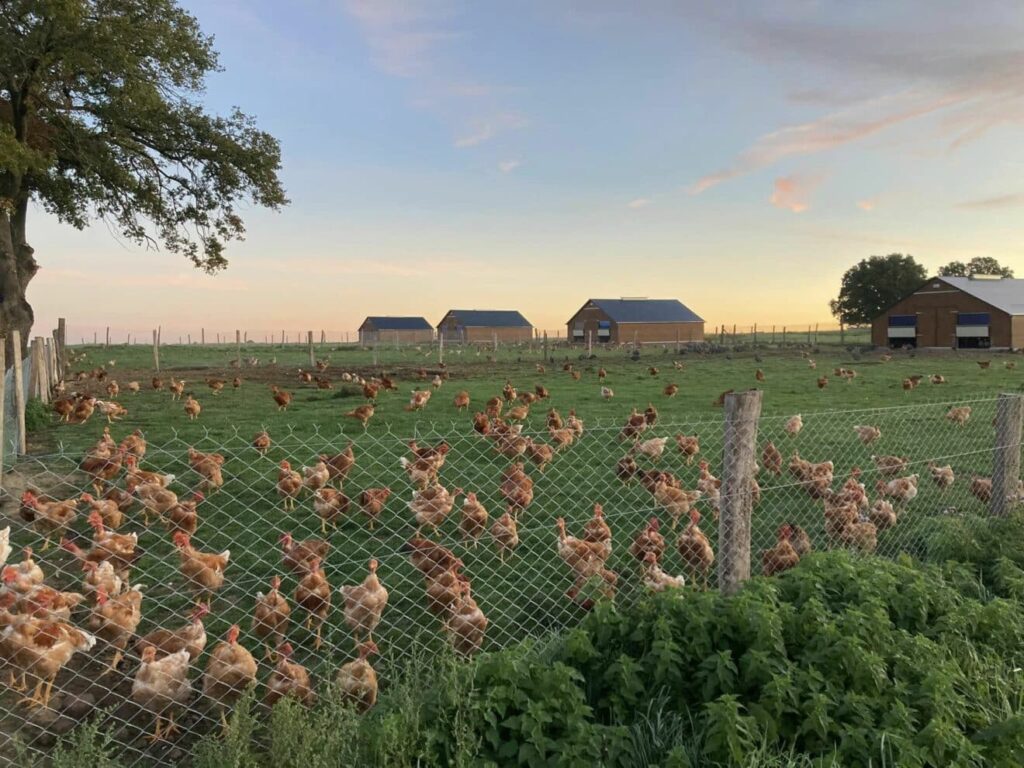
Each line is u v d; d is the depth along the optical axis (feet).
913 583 18.29
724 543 20.17
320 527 33.42
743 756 12.80
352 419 66.54
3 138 70.59
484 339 367.86
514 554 30.40
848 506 31.48
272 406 76.23
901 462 41.39
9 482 38.83
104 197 104.53
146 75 90.33
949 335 222.48
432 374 119.85
